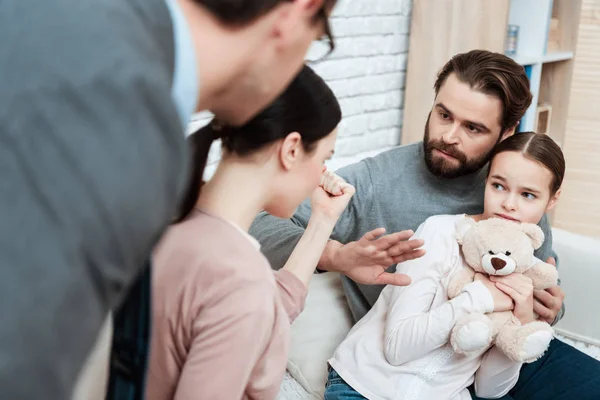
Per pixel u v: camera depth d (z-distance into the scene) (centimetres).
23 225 28
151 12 38
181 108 44
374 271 102
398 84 225
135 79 33
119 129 31
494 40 200
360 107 214
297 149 74
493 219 106
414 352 99
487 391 105
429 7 209
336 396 105
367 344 106
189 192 69
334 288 132
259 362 72
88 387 72
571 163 222
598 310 138
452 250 107
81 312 30
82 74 32
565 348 119
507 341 97
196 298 67
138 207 32
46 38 32
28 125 30
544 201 109
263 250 113
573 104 221
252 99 53
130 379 61
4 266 28
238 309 66
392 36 216
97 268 30
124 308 60
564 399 110
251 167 73
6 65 31
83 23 33
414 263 108
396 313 104
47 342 28
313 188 80
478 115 109
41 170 29
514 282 101
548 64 234
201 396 66
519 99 111
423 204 121
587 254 138
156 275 68
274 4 45
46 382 29
